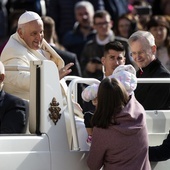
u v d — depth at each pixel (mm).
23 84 19844
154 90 20562
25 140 17609
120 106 17797
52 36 27188
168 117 19531
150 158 18812
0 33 35562
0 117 18562
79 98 24188
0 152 17328
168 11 35781
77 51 33469
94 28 31125
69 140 18359
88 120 18531
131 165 17906
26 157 17516
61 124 18094
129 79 18219
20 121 18531
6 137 17516
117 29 31750
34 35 20562
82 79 18578
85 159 18297
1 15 35781
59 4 36000
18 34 20703
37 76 18000
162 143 19094
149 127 19391
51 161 17844
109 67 22594
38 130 17969
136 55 21156
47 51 21141
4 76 18781
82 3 33500
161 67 21141
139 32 21281
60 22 36062
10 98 18750
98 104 17828
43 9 34844
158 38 29344
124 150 17859
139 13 31031
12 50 20453
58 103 18062
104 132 17828
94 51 31031
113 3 36844
